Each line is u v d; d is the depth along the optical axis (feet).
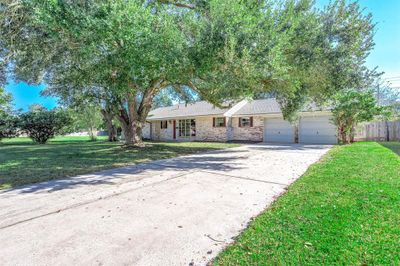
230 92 25.91
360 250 7.55
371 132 53.67
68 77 30.30
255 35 19.15
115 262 7.51
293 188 14.84
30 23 22.49
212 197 13.84
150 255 7.88
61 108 66.95
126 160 28.71
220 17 18.90
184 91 43.04
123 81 22.62
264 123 60.08
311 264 6.99
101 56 19.80
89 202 13.23
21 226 10.19
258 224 9.84
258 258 7.42
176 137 78.38
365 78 45.09
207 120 68.90
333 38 25.80
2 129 64.64
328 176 17.28
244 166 23.67
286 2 23.30
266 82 25.53
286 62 24.58
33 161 28.22
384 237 8.25
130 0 17.13
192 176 19.49
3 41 25.13
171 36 19.24
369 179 15.74
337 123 47.65
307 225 9.45
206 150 39.52
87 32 17.12
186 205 12.59
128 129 43.24
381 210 10.52
